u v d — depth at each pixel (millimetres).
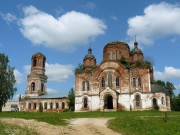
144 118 40219
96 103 70875
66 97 96938
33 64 104062
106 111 65125
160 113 54625
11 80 78500
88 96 71875
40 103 97812
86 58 83062
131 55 79938
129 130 29016
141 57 79250
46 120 36156
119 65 71750
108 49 78312
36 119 37062
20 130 23734
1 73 77062
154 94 67938
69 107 93875
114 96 68562
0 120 32250
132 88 69500
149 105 67625
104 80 71875
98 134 26672
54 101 97000
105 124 34719
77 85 73688
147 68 70062
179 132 27453
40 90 102375
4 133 21188
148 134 26547
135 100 68625
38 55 104312
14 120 33344
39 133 23938
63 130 27516
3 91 76000
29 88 101688
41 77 103062
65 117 44344
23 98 100562
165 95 68812
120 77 71000
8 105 131750
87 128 30453
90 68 79938
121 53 77375
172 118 40375
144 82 69312
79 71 74500
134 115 48344
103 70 72375
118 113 55844
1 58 79375
